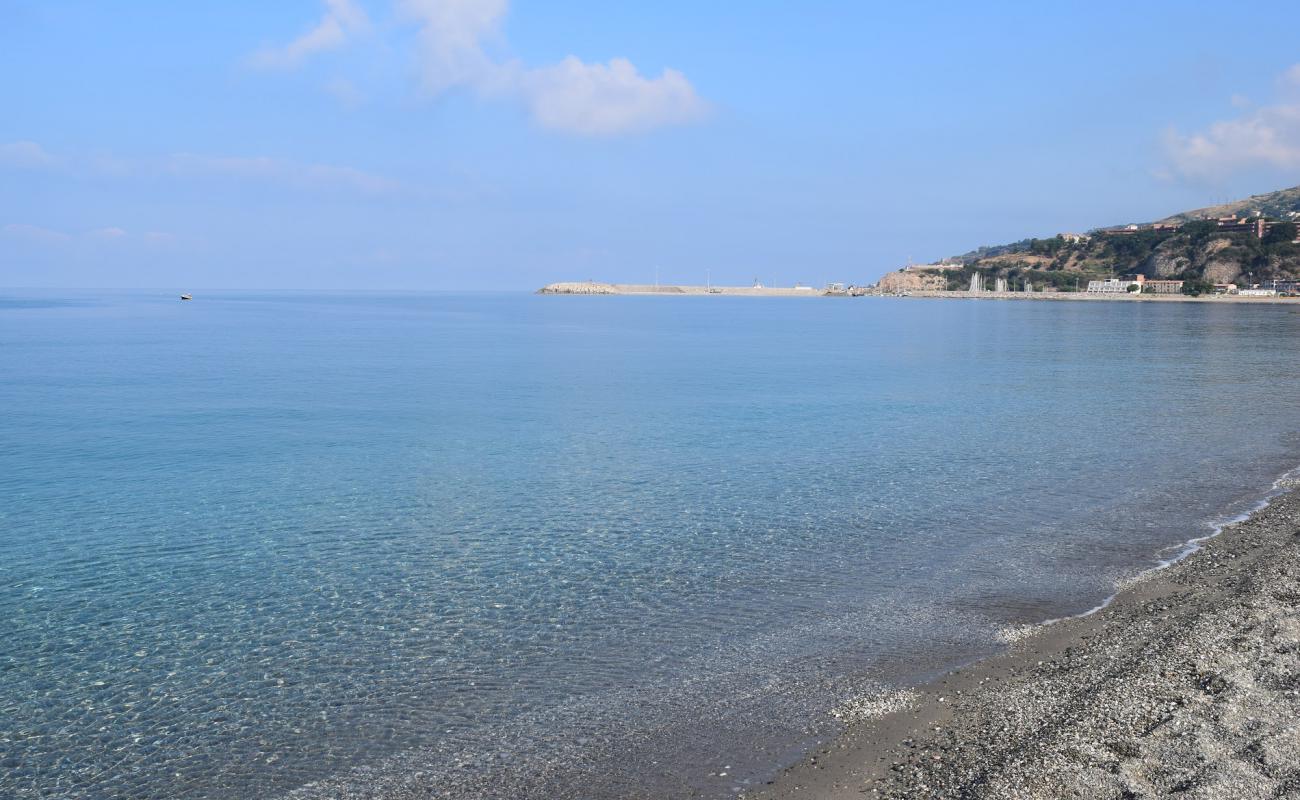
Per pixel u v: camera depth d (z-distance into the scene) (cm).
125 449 3475
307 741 1260
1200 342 9812
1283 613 1511
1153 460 3114
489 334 12269
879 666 1454
